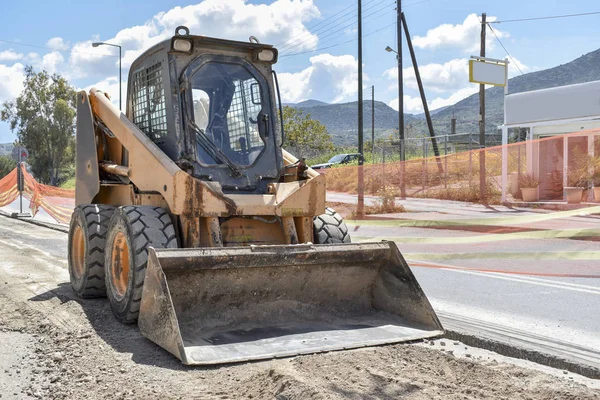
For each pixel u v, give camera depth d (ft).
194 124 18.53
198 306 15.71
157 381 12.45
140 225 16.79
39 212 68.59
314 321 16.96
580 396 11.51
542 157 59.11
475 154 64.44
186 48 18.60
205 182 17.42
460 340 16.03
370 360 13.65
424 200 59.00
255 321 16.34
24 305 19.86
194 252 14.89
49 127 192.13
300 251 16.25
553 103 57.62
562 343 15.23
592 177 52.37
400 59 87.20
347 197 63.05
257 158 19.47
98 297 21.01
